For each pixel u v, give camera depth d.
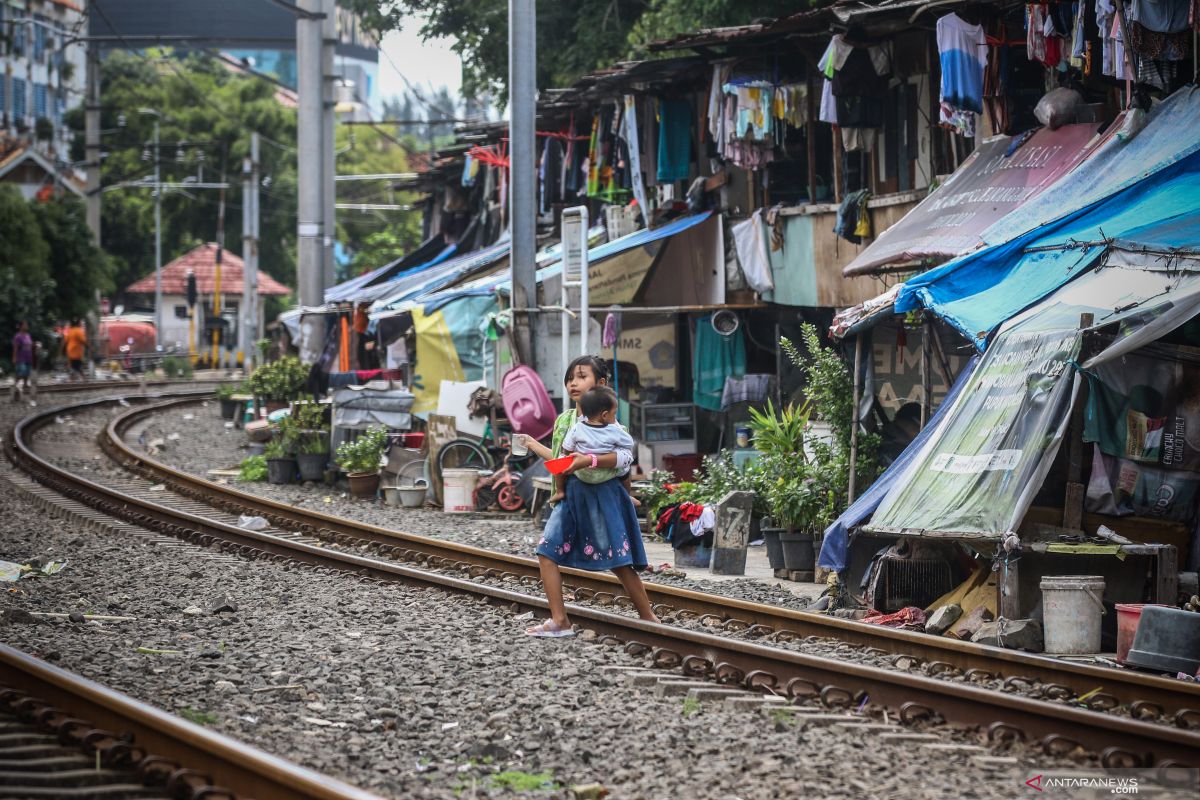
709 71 19.95
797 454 14.48
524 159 19.97
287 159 82.56
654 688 8.10
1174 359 10.74
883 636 9.45
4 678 7.60
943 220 14.46
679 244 20.83
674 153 21.17
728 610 10.79
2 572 12.38
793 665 8.27
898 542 11.35
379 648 9.24
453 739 7.02
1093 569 10.28
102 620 10.19
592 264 20.44
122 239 83.06
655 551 15.72
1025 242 12.50
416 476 20.05
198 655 8.88
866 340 14.20
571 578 12.62
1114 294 10.92
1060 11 13.66
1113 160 13.11
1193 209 11.60
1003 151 14.97
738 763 6.50
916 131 17.23
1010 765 6.57
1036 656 8.55
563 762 6.58
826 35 17.36
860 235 17.36
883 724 7.29
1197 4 12.46
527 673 8.48
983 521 10.38
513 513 18.84
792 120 18.45
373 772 6.38
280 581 12.38
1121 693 7.90
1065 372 10.52
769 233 19.27
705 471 19.05
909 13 15.23
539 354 20.05
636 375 20.98
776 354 20.05
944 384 14.12
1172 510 10.68
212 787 5.83
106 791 5.89
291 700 7.78
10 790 5.82
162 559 13.69
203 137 81.00
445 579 11.83
